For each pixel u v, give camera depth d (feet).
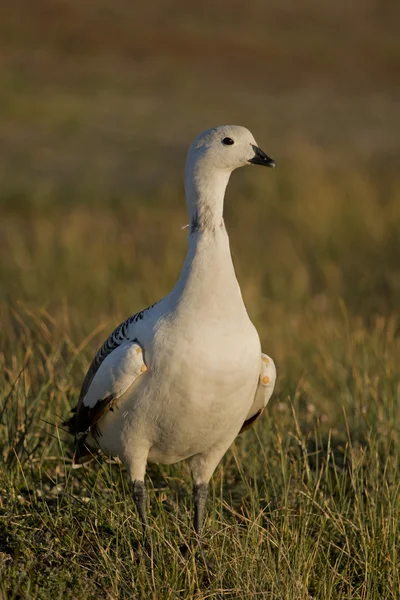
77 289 54.70
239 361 25.04
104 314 47.98
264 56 163.02
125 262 59.98
